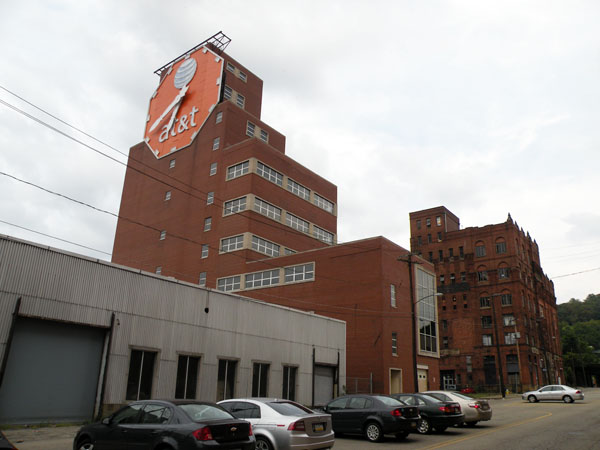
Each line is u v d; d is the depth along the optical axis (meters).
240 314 27.09
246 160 53.34
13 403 17.47
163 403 10.06
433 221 92.50
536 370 77.94
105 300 20.72
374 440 15.56
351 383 39.47
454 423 17.75
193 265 55.47
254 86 68.50
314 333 32.47
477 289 82.06
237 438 9.59
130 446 9.78
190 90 64.81
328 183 64.00
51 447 13.42
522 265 83.75
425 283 49.34
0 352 17.11
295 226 56.56
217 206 54.88
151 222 63.00
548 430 17.91
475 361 78.19
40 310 18.44
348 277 43.09
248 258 49.97
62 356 19.22
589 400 41.03
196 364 24.28
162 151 65.25
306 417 11.54
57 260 19.33
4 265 17.70
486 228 84.38
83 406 19.58
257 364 27.69
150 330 22.25
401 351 41.94
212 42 66.75
